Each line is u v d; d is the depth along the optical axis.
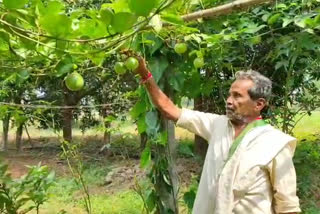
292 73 3.36
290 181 2.00
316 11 2.27
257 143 1.99
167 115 2.27
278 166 1.97
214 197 2.02
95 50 1.31
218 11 1.62
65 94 8.19
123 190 6.39
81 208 5.70
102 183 6.80
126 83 5.20
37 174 2.81
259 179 1.96
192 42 2.29
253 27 2.42
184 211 3.53
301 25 2.09
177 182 2.66
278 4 2.52
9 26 1.17
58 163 8.55
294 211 2.00
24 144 10.90
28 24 1.25
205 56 2.74
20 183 2.74
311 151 5.07
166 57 2.38
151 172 2.66
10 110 3.60
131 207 5.63
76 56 1.40
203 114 2.28
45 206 5.64
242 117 2.05
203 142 6.00
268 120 3.63
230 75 3.33
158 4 1.23
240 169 1.97
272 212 2.07
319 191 4.82
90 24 1.26
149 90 2.24
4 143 9.71
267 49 3.28
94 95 7.99
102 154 8.48
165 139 2.47
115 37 1.38
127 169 7.10
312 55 3.12
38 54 1.41
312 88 4.46
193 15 1.65
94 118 9.23
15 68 1.61
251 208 1.96
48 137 11.37
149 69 2.33
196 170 5.45
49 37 1.21
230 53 3.01
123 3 1.22
